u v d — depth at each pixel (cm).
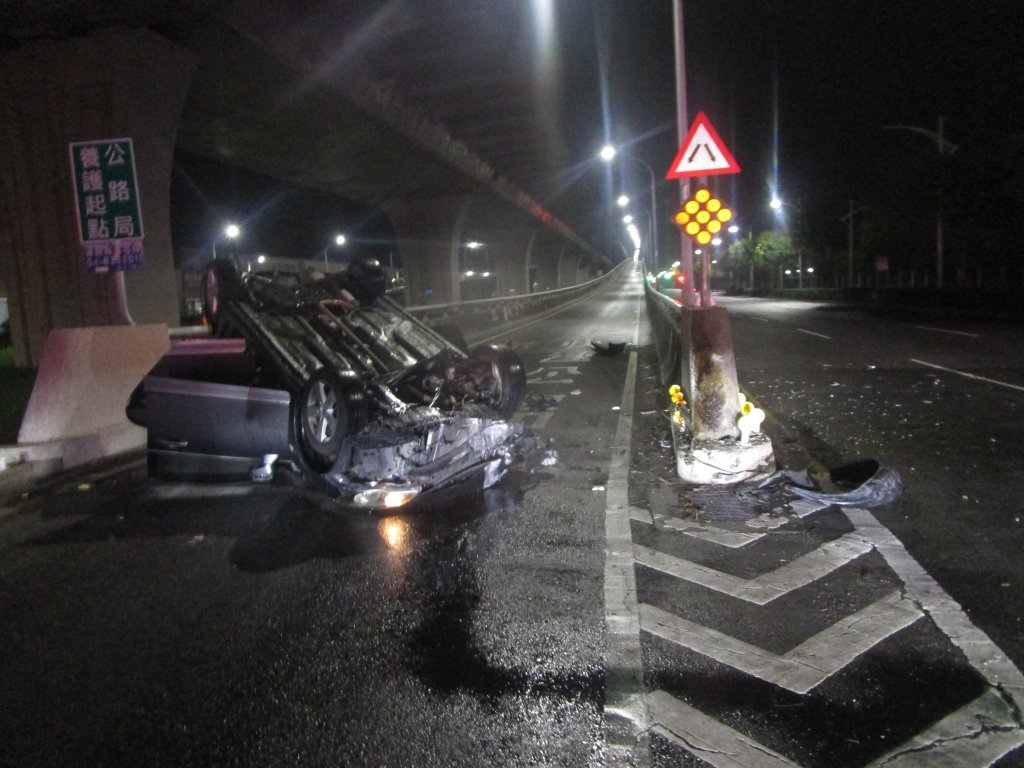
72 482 793
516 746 333
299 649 425
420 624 450
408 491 643
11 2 1327
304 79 1895
